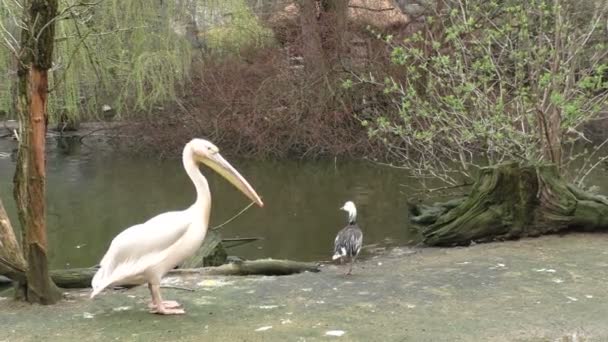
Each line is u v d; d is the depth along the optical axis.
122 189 16.44
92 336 5.71
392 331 5.75
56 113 18.62
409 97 11.71
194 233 6.15
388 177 17.16
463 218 9.57
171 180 17.72
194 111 21.73
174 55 18.48
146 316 6.24
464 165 12.05
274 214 13.35
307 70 20.98
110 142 23.78
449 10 12.50
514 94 12.20
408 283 7.34
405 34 20.28
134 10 17.25
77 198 15.34
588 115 10.98
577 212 9.45
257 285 7.39
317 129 20.31
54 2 6.33
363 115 20.25
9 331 5.88
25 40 6.38
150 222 6.18
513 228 9.49
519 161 10.79
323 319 6.10
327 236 11.48
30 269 6.64
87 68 16.56
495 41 11.64
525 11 11.16
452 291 6.97
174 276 7.98
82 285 7.76
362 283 7.39
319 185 16.47
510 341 5.50
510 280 7.33
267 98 20.92
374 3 21.30
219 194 15.66
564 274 7.52
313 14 21.25
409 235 11.09
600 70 10.30
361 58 20.55
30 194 6.54
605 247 8.75
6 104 16.41
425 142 14.07
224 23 20.80
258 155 20.88
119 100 19.72
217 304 6.63
